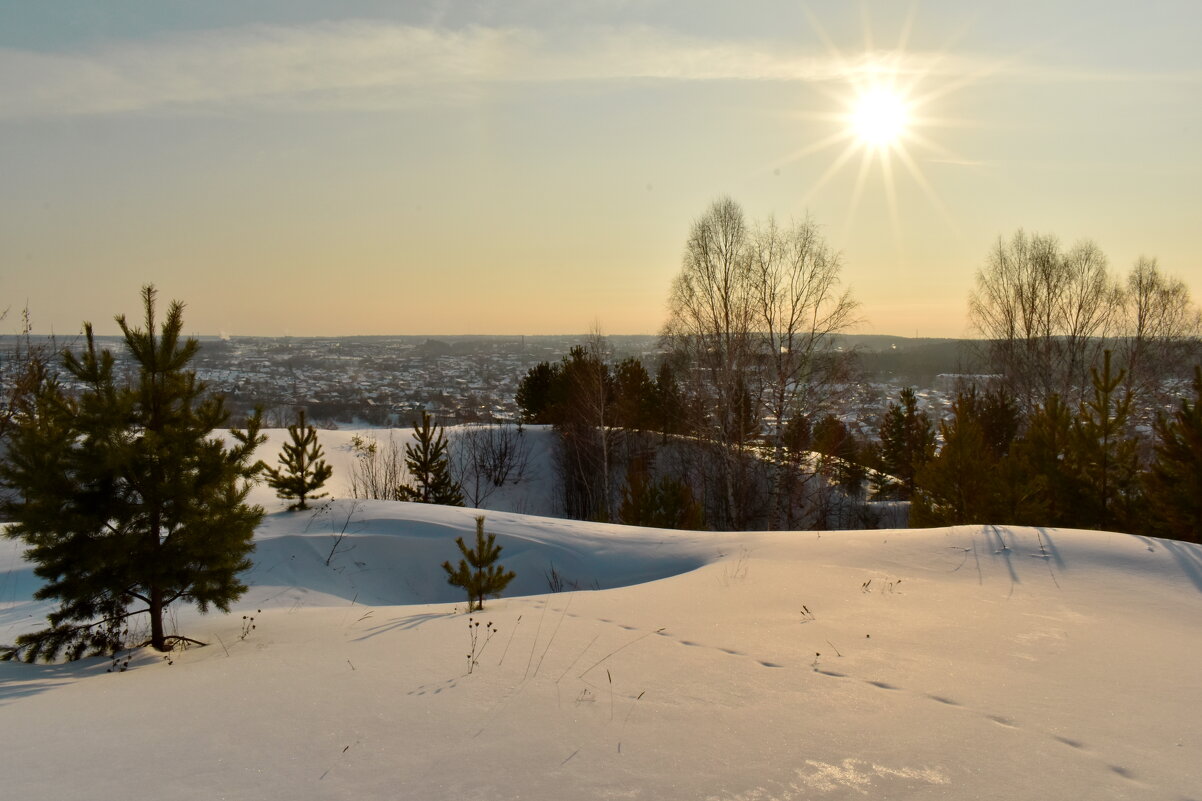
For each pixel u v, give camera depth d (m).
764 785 3.19
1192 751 3.69
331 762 3.48
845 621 6.58
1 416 10.84
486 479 30.23
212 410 7.32
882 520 26.52
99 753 3.67
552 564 12.46
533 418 36.22
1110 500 13.45
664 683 4.81
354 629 7.34
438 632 6.74
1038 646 5.72
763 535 11.85
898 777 3.30
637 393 30.39
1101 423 13.65
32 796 3.12
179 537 6.98
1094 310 32.22
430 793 3.10
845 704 4.34
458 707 4.34
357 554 12.95
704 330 24.17
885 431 28.81
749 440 23.53
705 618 6.86
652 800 3.02
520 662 5.44
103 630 7.01
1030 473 13.66
